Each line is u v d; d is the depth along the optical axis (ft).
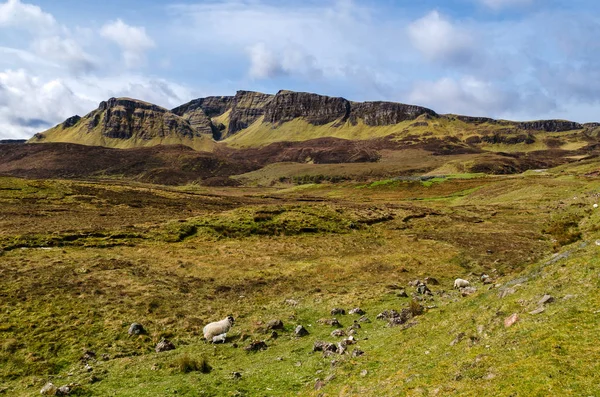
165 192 440.86
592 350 42.34
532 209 297.53
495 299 70.08
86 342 87.81
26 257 145.79
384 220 279.90
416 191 533.14
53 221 232.94
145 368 76.33
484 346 53.72
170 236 207.31
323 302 119.14
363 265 165.78
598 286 55.42
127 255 165.27
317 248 202.28
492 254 180.14
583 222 194.18
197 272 148.56
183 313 107.65
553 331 48.88
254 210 268.62
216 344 90.27
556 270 67.62
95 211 291.79
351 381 58.85
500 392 40.52
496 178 538.47
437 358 57.36
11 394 67.36
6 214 246.47
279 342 90.12
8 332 88.38
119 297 113.60
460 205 358.43
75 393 65.87
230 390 64.59
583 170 505.25
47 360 79.71
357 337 86.07
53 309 101.40
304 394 59.52
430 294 122.42
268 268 160.66
